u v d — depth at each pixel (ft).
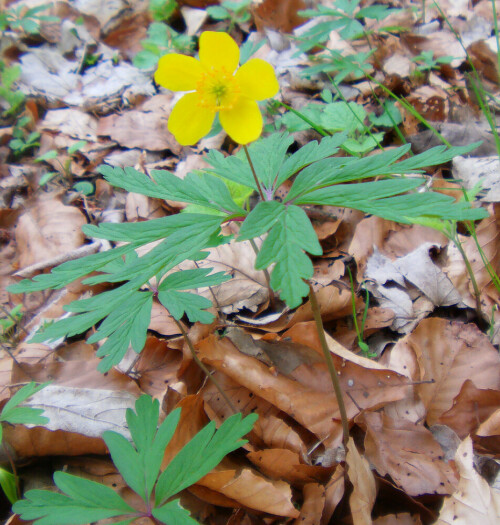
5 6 1.35
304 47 0.86
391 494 0.45
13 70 0.99
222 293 0.63
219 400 0.51
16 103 0.99
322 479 0.45
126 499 0.45
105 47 1.23
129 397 0.50
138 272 0.34
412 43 1.13
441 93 0.98
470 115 0.89
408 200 0.31
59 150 0.92
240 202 0.60
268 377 0.51
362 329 0.57
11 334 0.62
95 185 0.87
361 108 0.77
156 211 0.77
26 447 0.46
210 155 0.40
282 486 0.43
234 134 0.32
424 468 0.45
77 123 1.00
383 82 0.98
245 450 0.48
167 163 0.87
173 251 0.34
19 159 0.93
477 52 1.05
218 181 0.37
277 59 1.08
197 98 0.32
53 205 0.79
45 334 0.36
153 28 1.05
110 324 0.35
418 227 0.68
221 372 0.53
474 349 0.53
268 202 0.32
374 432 0.47
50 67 1.16
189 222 0.35
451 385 0.51
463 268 0.63
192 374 0.53
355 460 0.42
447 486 0.44
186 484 0.35
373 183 0.32
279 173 0.37
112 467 0.47
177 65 0.31
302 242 0.30
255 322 0.59
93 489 0.34
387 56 1.06
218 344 0.53
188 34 1.17
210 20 1.20
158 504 0.34
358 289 0.63
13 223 0.80
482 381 0.51
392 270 0.64
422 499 0.44
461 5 1.23
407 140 0.85
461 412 0.48
